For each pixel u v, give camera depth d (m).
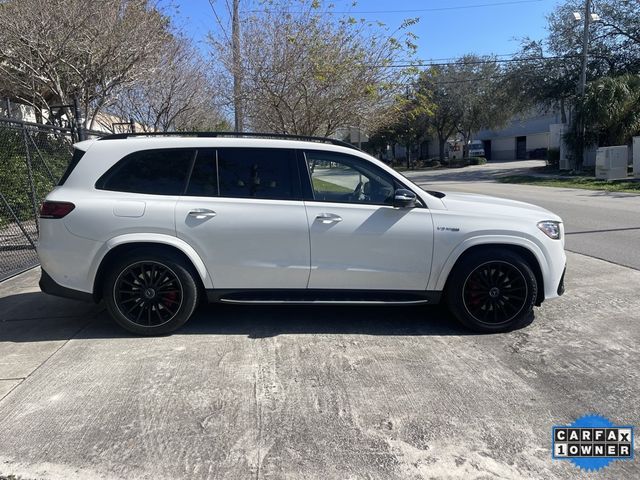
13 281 6.91
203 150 4.78
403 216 4.73
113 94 14.75
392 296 4.85
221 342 4.62
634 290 6.12
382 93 14.68
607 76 28.33
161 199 4.64
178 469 2.87
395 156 70.56
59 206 4.58
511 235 4.75
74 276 4.63
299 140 4.96
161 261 4.63
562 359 4.24
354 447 3.06
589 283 6.46
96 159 4.73
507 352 4.40
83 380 3.89
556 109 36.06
